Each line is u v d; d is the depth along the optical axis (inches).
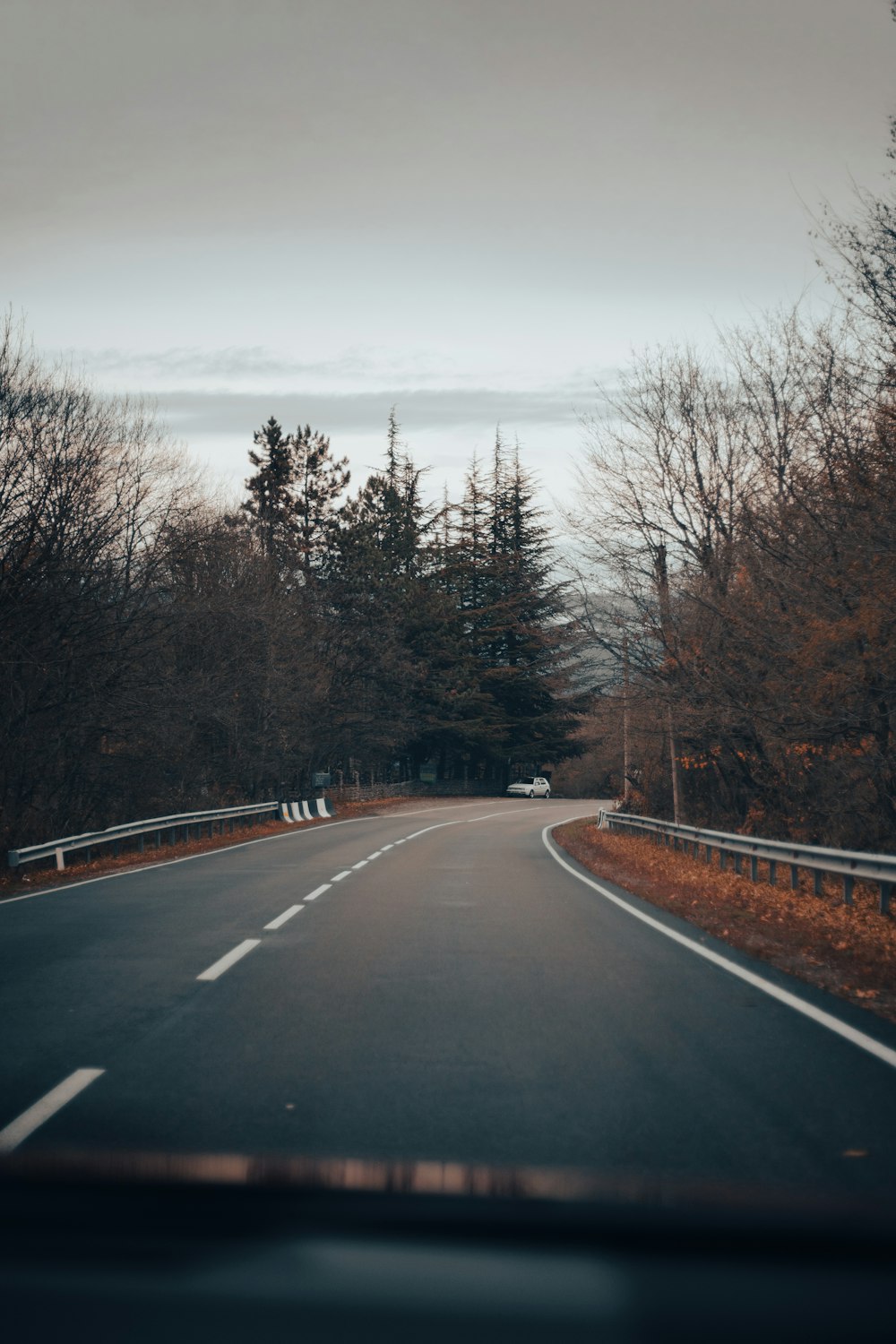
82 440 1054.4
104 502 1103.0
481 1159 176.1
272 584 1780.3
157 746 1267.2
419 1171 140.9
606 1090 223.0
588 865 887.1
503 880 727.7
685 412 1152.8
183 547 1250.0
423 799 2768.2
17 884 727.1
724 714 989.2
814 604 830.5
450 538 2982.3
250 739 1622.8
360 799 2551.7
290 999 318.0
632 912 552.1
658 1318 97.7
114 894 637.9
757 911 568.7
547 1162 175.0
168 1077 230.2
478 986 339.3
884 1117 204.8
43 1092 217.3
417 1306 98.5
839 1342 94.9
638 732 1203.9
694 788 1445.6
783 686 906.1
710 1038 273.3
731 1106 212.1
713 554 1104.2
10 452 1002.1
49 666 1059.3
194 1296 100.1
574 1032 277.4
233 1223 117.3
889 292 705.0
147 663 1214.3
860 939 462.0
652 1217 122.0
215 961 387.5
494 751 3046.3
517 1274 105.7
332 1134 189.0
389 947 420.8
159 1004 309.6
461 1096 216.5
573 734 3233.3
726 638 1000.2
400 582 2775.6
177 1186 131.2
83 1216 118.7
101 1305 98.3
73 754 1156.5
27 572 1004.6
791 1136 192.4
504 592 3181.6
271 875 761.6
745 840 757.3
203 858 946.1
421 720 2869.1
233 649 1547.7
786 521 896.3
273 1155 176.1
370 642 2278.5
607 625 1169.4
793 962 400.2
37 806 1109.7
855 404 797.9
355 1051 255.1
